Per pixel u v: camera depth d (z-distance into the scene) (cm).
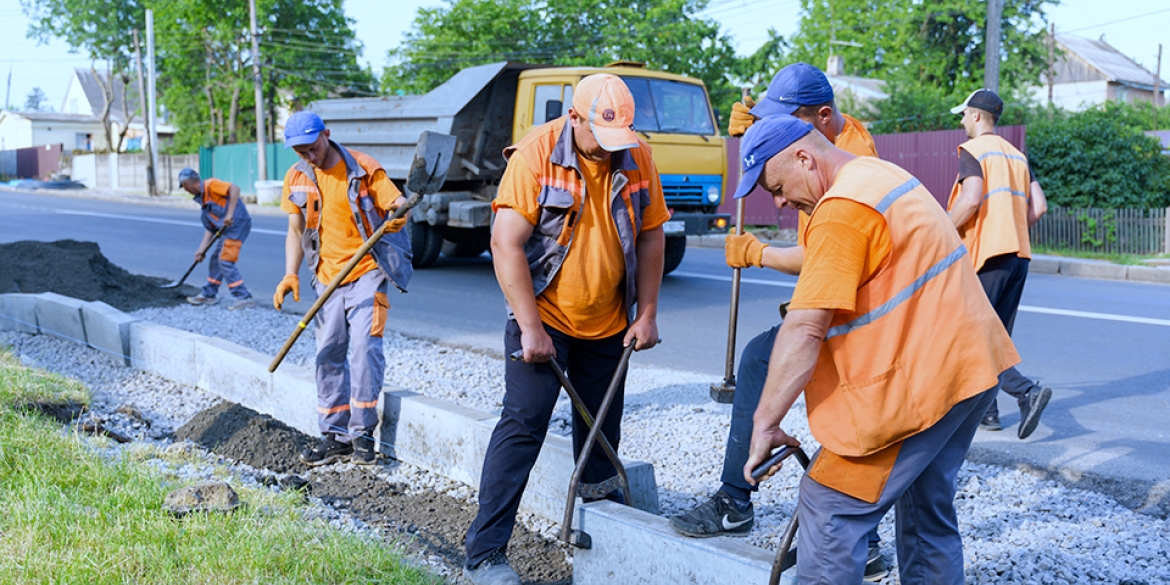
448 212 1194
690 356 725
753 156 257
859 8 3972
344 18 4188
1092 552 350
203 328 844
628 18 3719
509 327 346
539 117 1117
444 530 406
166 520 346
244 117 4588
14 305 830
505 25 3669
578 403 344
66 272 1007
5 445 418
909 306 235
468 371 669
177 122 4856
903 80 2275
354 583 316
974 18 3055
